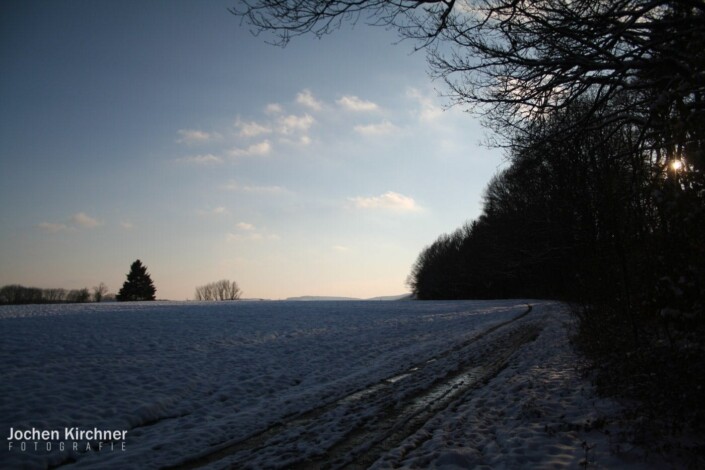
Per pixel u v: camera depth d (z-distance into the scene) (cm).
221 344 1805
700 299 577
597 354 1029
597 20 614
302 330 2391
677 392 624
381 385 1093
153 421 855
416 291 11744
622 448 558
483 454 587
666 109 548
